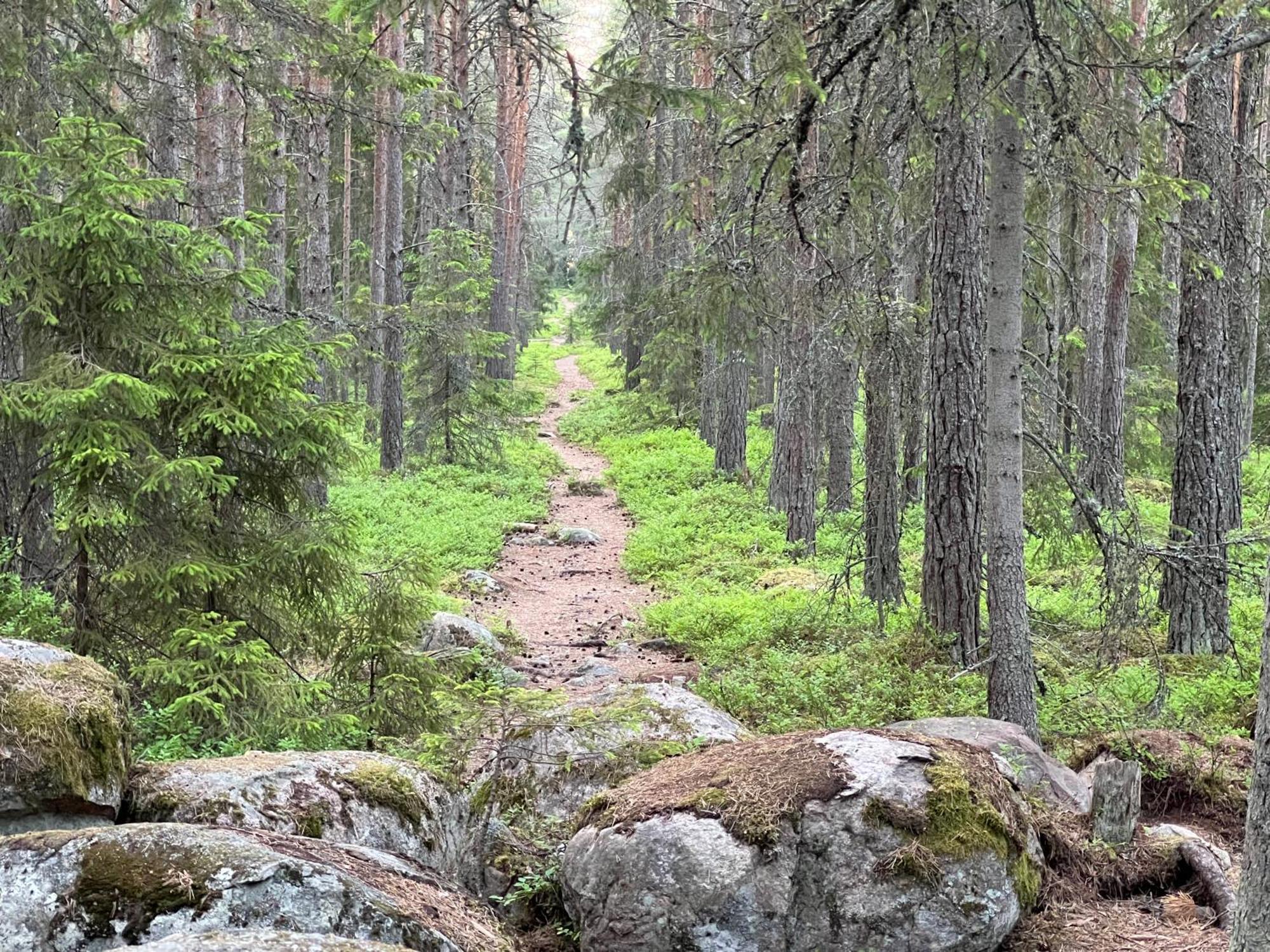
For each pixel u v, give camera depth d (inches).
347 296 1194.0
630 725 252.8
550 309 2837.1
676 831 171.6
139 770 180.5
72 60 404.8
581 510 957.8
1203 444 462.3
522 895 194.1
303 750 268.8
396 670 315.0
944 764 183.2
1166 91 229.8
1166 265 752.3
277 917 128.3
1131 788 211.8
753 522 817.5
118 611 294.4
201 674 269.1
